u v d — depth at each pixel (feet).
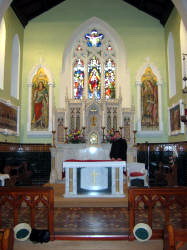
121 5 50.49
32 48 48.91
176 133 40.68
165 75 48.47
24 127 47.16
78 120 45.21
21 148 45.01
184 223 16.97
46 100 47.55
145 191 16.80
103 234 17.02
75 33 50.49
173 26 43.42
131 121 44.55
